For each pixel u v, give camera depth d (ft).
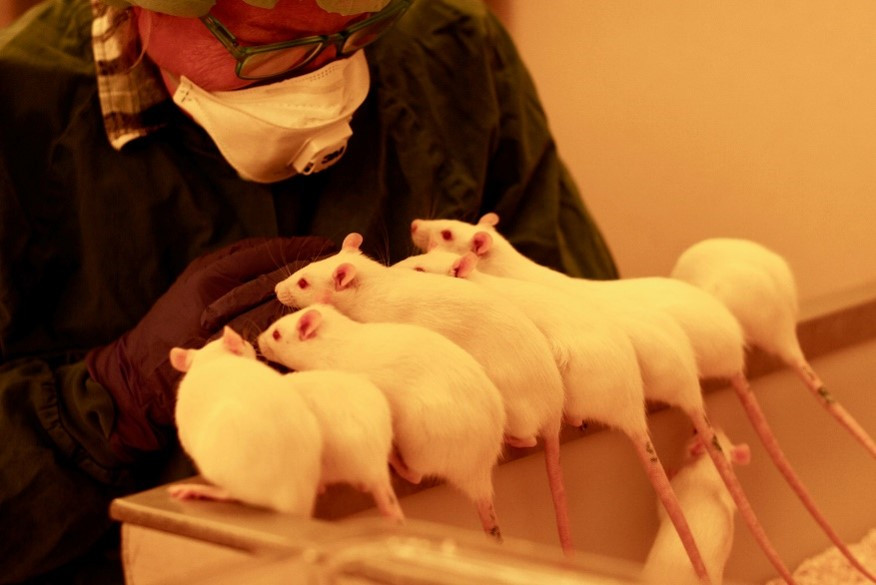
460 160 5.56
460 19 5.85
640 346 3.49
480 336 3.11
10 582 4.46
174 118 5.15
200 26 4.19
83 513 4.46
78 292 5.05
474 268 3.55
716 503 3.66
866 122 6.19
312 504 2.43
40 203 4.96
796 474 4.30
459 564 1.78
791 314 4.24
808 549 4.28
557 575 1.70
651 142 7.45
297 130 4.29
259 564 2.02
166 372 4.15
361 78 4.60
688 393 3.54
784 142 6.64
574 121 7.97
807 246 6.63
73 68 5.02
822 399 4.18
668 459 3.83
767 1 6.55
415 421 2.75
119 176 4.98
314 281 3.47
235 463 2.39
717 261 4.33
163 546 2.43
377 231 5.20
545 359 3.11
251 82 4.30
